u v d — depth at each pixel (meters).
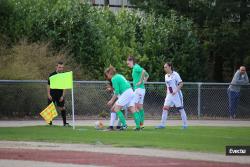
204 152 36.50
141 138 43.72
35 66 68.75
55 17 77.62
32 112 65.25
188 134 47.91
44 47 72.06
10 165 30.20
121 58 81.38
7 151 35.88
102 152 35.78
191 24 94.19
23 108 65.00
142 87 52.78
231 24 104.50
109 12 88.62
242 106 71.19
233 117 70.88
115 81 50.44
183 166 30.53
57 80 52.31
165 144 40.03
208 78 96.19
